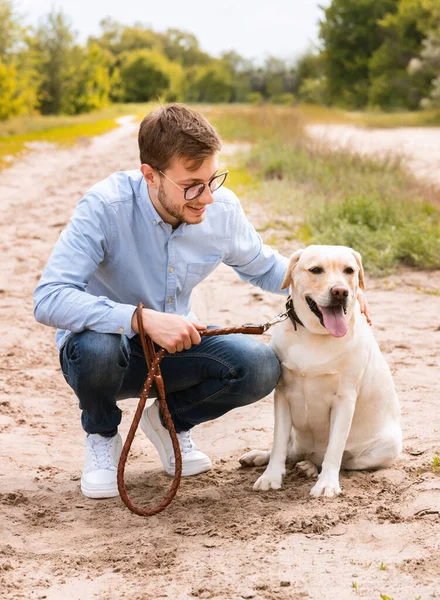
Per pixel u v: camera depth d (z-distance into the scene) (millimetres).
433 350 5430
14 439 4043
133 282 3357
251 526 2963
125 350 3299
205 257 3430
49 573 2658
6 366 5262
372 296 7016
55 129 32750
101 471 3383
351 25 63719
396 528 2834
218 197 3424
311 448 3584
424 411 4246
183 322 3080
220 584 2482
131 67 97000
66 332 3363
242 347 3324
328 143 16609
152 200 3254
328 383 3301
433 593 2326
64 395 4805
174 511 3178
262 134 21969
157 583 2539
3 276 7766
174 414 3586
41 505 3291
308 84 69938
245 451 3906
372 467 3520
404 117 35719
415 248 8234
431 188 11562
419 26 54250
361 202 9750
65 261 3193
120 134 31141
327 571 2529
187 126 2977
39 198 13172
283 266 3709
